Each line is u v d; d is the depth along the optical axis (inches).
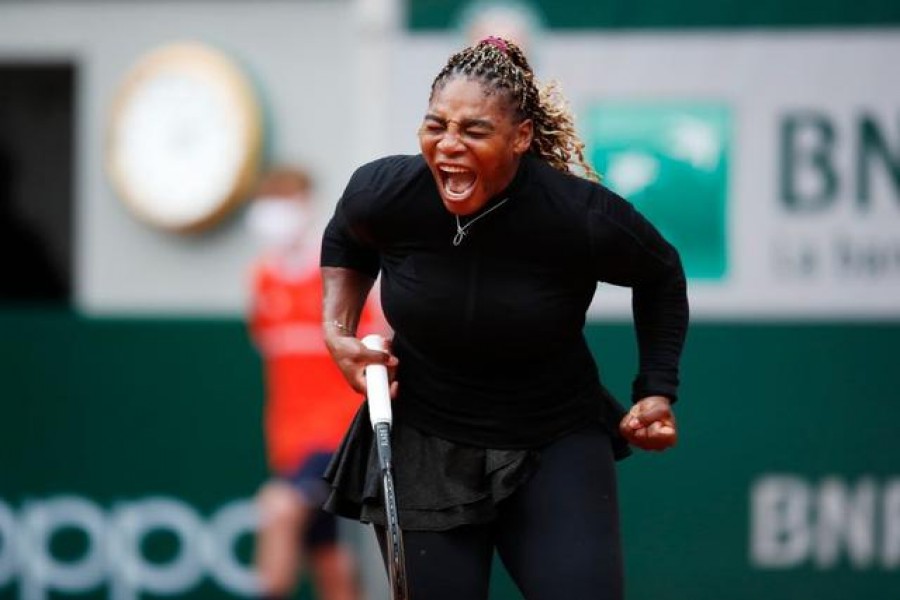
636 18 1039.0
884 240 1040.2
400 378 577.6
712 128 1040.2
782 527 1056.2
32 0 1177.4
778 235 1043.3
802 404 1050.7
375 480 569.0
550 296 547.8
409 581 566.9
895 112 1035.9
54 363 1138.7
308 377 1002.7
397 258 557.6
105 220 1179.9
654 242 554.6
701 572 1055.6
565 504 564.1
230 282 1169.4
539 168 543.8
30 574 1136.8
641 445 577.0
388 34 1034.7
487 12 1034.7
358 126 1094.4
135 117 1161.4
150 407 1133.1
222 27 1167.0
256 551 1119.6
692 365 1051.3
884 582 1055.0
